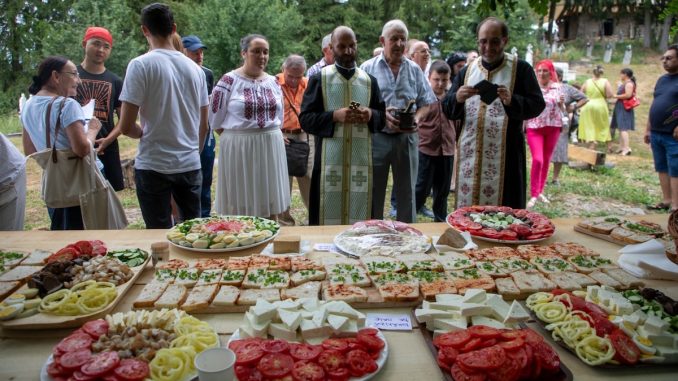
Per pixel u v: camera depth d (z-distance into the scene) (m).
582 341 1.63
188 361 1.50
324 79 3.87
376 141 4.31
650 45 22.91
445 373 1.52
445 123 5.25
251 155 4.13
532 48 17.67
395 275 2.15
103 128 4.38
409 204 4.53
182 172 3.52
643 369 1.56
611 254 2.53
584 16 25.12
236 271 2.19
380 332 1.75
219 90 4.10
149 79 3.27
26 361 1.62
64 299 1.82
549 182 7.99
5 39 16.36
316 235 2.80
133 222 6.13
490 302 1.82
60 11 16.62
